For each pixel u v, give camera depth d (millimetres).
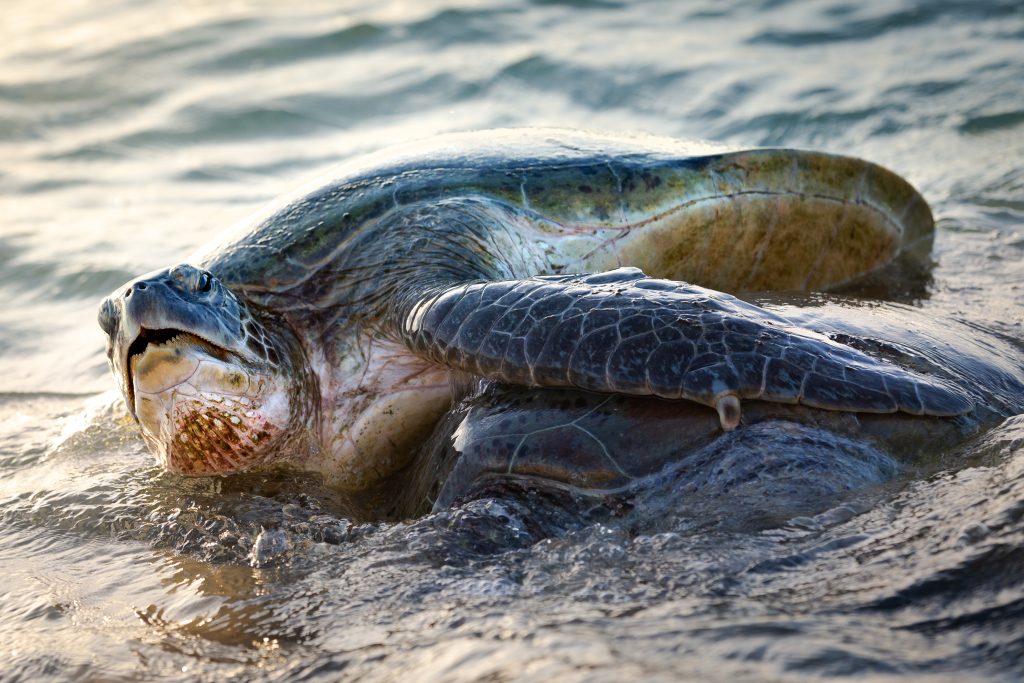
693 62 25453
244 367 9688
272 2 33094
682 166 12281
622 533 7656
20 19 33094
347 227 11078
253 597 7758
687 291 8719
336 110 24969
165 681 6559
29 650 7301
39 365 15203
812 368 7941
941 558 6102
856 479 7742
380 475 10672
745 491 7691
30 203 20766
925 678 4715
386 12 30766
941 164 18781
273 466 10664
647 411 8445
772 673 4758
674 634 5395
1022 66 22516
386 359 10453
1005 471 7242
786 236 13133
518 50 27031
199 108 25266
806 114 21812
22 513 10258
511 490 8492
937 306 12492
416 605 7008
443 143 12938
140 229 19188
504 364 8766
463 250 10812
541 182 11773
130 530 9609
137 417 9984
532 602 6594
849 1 28641
